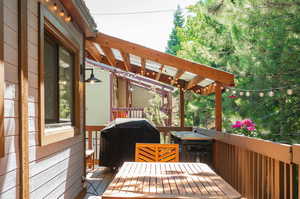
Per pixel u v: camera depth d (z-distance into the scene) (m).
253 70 6.94
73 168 4.42
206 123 12.00
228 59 9.20
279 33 6.24
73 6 3.82
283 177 2.86
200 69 5.54
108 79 13.40
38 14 3.05
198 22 11.78
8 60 2.39
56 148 3.60
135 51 5.55
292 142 6.14
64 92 4.27
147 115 12.40
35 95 2.98
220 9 6.91
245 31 7.23
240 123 5.59
